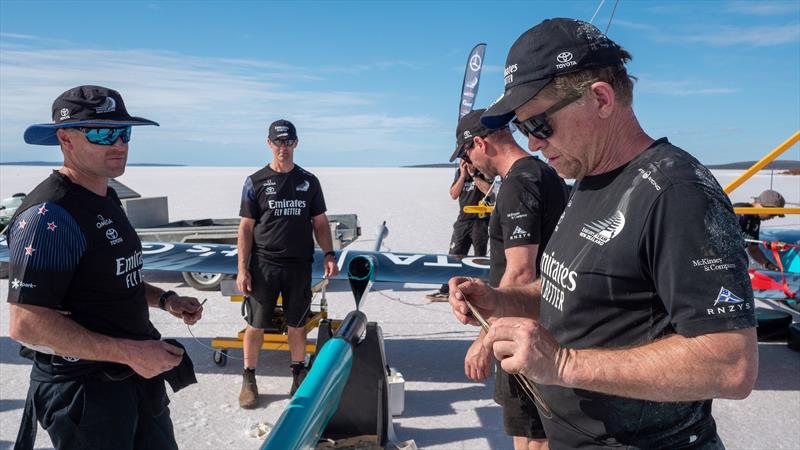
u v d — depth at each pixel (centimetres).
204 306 725
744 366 116
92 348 205
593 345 139
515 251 256
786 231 705
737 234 123
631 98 143
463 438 378
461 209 787
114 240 223
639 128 146
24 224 203
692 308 118
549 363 123
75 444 216
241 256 427
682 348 118
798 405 430
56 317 203
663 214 124
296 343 442
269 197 423
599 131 140
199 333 609
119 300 226
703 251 119
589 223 142
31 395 220
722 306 116
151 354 210
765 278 529
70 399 214
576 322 142
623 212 133
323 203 461
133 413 225
